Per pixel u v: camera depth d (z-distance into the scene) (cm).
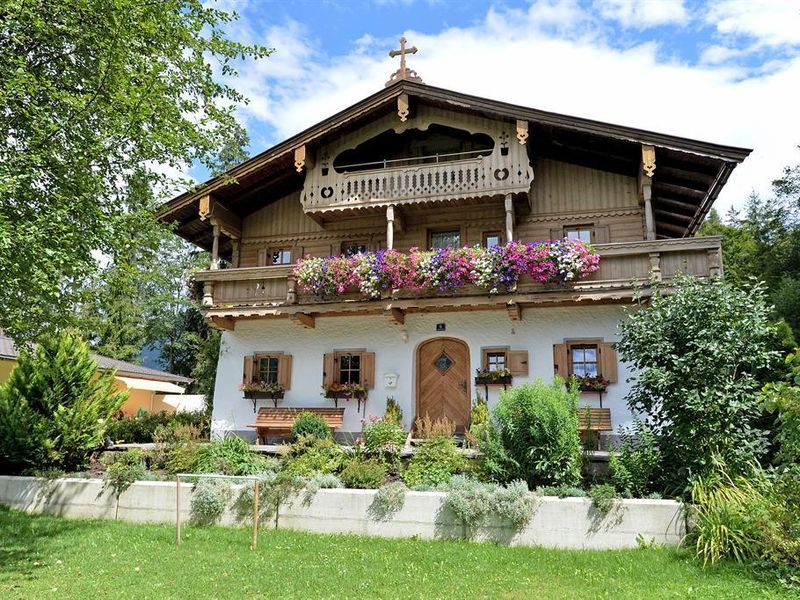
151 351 4169
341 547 781
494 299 1280
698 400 768
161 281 3397
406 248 1533
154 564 710
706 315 817
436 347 1444
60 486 1039
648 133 1238
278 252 1645
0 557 750
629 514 766
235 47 1145
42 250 761
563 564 692
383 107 1459
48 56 981
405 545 788
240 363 1522
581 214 1442
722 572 632
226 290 1483
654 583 607
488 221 1487
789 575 604
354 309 1366
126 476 996
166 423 1672
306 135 1454
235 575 661
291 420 1410
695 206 1495
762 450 785
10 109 895
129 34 957
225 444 1109
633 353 877
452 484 873
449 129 1586
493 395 1350
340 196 1455
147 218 1089
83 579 655
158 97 991
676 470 827
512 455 897
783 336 970
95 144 896
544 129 1367
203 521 934
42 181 902
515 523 798
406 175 1420
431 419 1405
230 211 1619
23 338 1021
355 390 1408
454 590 600
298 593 596
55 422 1131
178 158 1091
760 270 3150
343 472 958
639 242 1230
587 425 1000
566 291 1251
